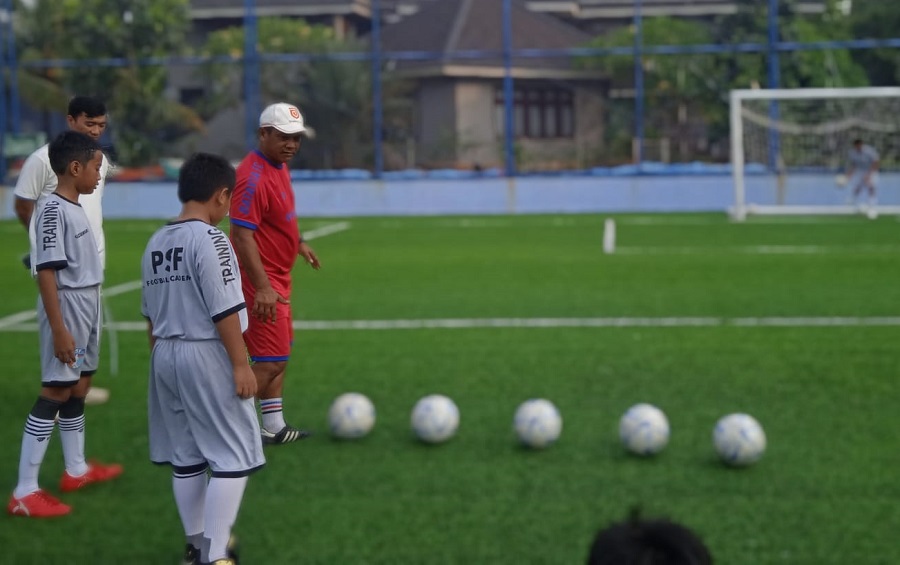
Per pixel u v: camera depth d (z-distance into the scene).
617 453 7.13
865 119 32.56
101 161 6.08
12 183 32.59
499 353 10.57
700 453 7.11
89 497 6.41
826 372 9.46
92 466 6.79
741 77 34.56
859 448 7.18
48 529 5.89
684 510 6.01
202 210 5.01
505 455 7.12
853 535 5.61
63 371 5.98
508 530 5.75
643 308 13.30
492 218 29.97
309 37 39.81
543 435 7.14
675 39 38.75
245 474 4.92
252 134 32.62
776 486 6.41
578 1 45.00
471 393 8.92
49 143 6.26
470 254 20.19
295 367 10.05
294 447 7.37
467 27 42.22
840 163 32.66
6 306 14.37
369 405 7.58
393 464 6.95
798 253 19.66
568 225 26.89
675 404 8.48
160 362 4.93
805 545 5.49
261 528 5.83
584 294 14.63
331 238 24.08
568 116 42.19
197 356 4.85
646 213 31.28
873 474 6.62
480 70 41.62
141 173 34.91
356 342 11.29
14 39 35.22
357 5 44.38
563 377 9.48
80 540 5.73
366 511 6.08
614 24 44.78
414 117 41.97
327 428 7.88
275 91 39.38
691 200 32.06
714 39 38.59
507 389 9.05
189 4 41.28
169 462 5.07
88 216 6.51
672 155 37.03
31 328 12.55
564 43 42.25
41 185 6.51
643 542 2.11
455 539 5.64
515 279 16.39
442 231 25.66
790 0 38.47
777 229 25.09
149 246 4.96
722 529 5.71
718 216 29.64
